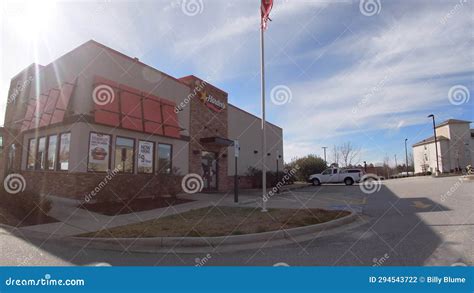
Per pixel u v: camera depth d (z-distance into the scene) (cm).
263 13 1106
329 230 754
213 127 2025
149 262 546
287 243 644
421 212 942
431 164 5341
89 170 1199
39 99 1491
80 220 888
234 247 625
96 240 660
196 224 794
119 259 563
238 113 2377
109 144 1291
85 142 1196
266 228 728
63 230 761
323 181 2927
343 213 930
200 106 1908
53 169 1304
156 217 923
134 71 1450
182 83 1764
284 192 1961
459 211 918
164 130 1560
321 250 579
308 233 728
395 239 625
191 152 1791
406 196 1465
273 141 3055
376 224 798
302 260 530
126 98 1376
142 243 646
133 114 1391
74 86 1273
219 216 918
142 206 1144
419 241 599
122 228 763
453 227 703
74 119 1201
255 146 2631
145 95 1479
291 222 795
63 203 1142
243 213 970
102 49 1304
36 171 1407
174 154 1650
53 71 1445
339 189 2195
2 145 1761
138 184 1321
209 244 642
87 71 1248
